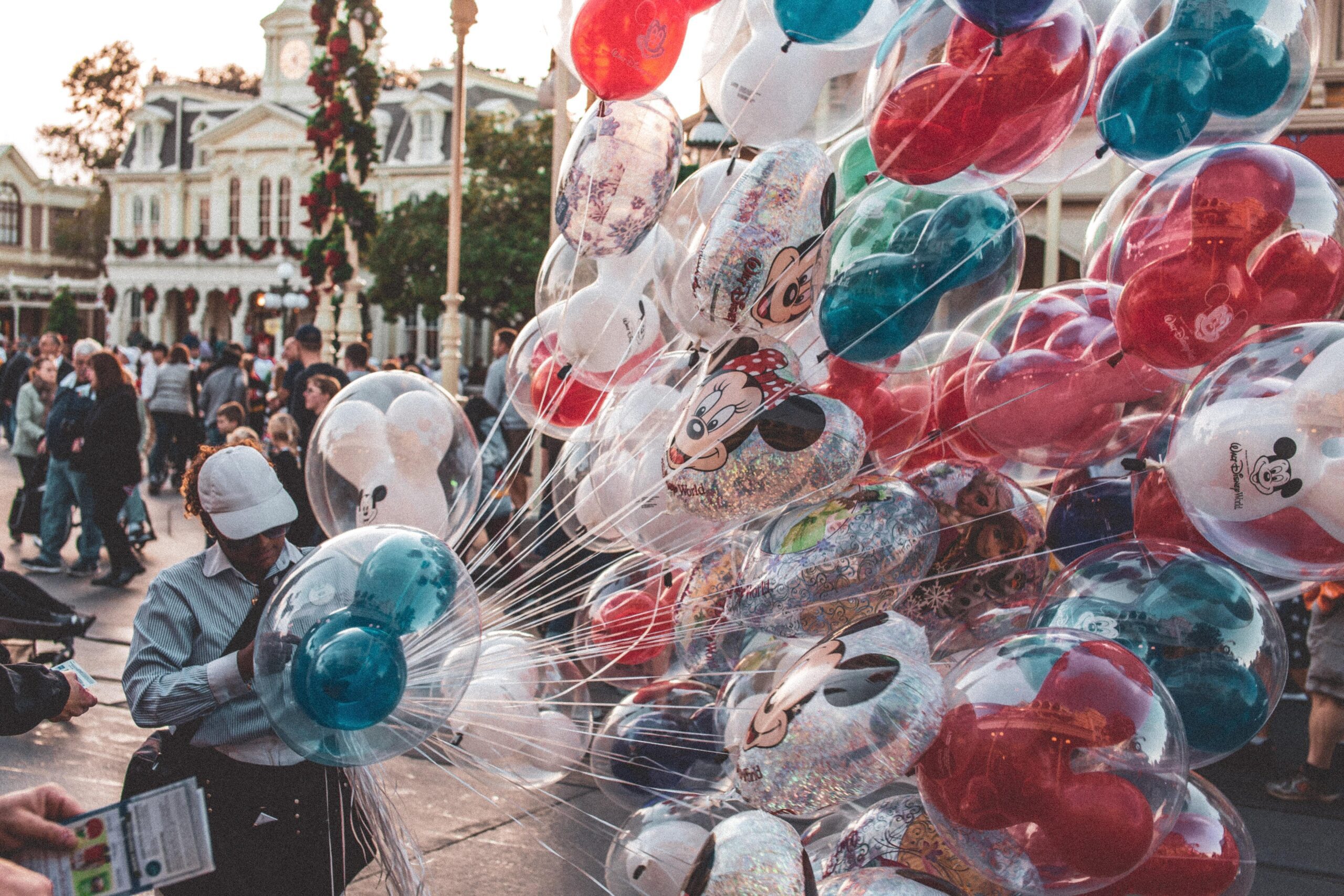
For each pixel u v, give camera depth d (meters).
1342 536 1.95
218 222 45.88
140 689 2.26
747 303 2.40
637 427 2.70
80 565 8.29
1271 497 1.96
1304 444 1.93
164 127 47.56
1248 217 2.09
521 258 27.36
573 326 2.81
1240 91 2.21
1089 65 2.13
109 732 4.89
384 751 2.05
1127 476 2.65
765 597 2.39
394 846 2.41
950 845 2.10
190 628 2.36
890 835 2.39
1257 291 2.10
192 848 1.62
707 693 2.86
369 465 2.49
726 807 2.83
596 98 2.67
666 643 2.90
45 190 60.12
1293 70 2.21
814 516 2.40
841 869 2.42
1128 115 2.28
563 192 2.67
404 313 29.62
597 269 2.88
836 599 2.35
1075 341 2.42
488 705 2.49
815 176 2.41
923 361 2.69
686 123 2.87
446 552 2.11
